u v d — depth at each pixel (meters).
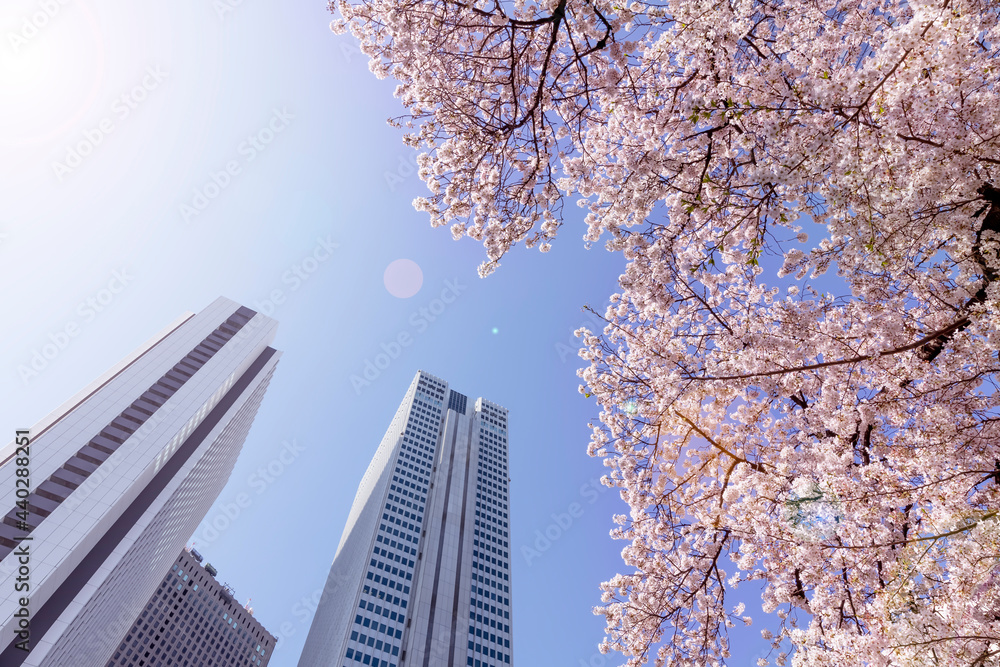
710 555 9.99
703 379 8.26
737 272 9.36
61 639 59.53
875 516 6.75
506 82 9.18
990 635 5.12
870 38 7.32
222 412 96.56
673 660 9.75
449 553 127.50
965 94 5.77
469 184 9.53
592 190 9.68
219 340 99.31
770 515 8.52
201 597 148.38
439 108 9.03
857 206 6.34
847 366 8.18
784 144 6.33
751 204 7.75
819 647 7.16
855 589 7.37
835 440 8.23
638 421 10.30
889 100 5.46
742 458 9.23
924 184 6.04
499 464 164.50
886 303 7.99
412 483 144.75
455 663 103.06
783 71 6.62
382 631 103.81
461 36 9.23
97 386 85.38
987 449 6.70
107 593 68.81
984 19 5.82
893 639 5.63
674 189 8.27
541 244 9.60
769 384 8.71
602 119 9.59
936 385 7.50
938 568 5.80
